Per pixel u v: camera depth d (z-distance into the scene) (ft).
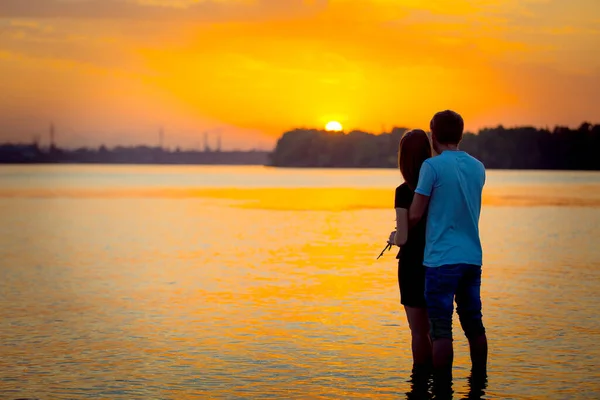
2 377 19.67
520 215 85.25
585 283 35.22
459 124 19.36
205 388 18.62
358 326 25.79
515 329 25.05
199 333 24.89
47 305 30.25
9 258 46.93
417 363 20.48
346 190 179.93
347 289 33.81
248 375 19.77
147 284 35.78
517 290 33.24
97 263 44.19
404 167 19.60
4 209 103.30
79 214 92.79
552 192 153.48
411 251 20.10
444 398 17.52
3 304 30.50
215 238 60.59
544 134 455.63
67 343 23.53
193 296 32.22
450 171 18.72
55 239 60.39
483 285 34.73
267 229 69.92
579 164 453.58
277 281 36.47
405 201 19.61
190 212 96.43
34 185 218.38
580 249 50.78
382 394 17.95
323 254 48.57
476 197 18.98
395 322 26.43
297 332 24.91
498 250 50.24
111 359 21.53
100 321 26.94
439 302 18.84
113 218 85.35
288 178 322.75
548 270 39.88
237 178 319.27
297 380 19.24
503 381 18.92
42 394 18.15
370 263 43.60
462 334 24.57
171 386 18.79
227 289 34.04
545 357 21.29
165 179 298.15
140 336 24.53
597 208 98.12
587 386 18.40
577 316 27.27
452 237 18.79
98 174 410.31
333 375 19.69
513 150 454.81
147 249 52.29
